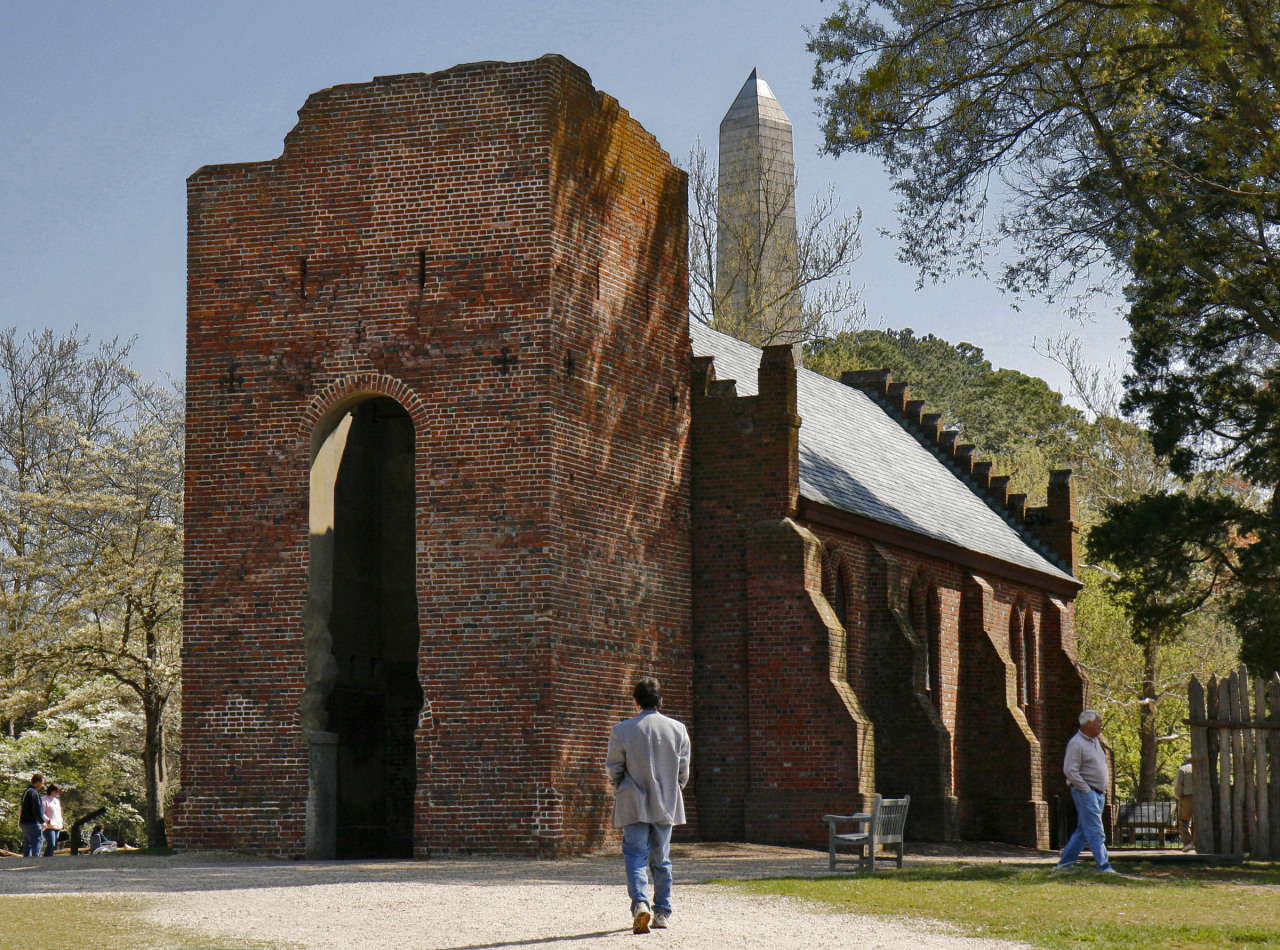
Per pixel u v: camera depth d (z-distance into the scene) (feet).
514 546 80.28
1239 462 105.60
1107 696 155.94
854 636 99.40
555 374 81.61
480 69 83.76
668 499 92.58
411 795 91.04
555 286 82.28
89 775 161.79
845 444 116.98
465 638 80.23
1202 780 72.90
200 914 46.70
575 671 81.25
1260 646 101.91
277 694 82.84
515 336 81.76
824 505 95.50
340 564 88.99
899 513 109.40
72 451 153.58
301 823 81.20
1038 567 128.98
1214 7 81.20
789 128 181.88
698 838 92.07
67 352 163.84
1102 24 91.04
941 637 111.14
